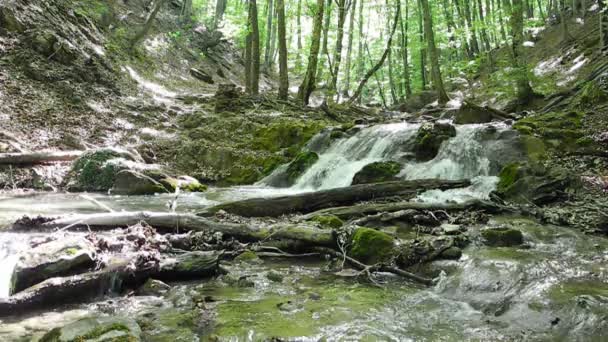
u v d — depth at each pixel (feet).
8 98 42.09
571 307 12.54
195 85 75.15
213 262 17.03
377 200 28.48
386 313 13.34
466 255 18.01
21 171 35.12
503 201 26.73
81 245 15.84
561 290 13.85
